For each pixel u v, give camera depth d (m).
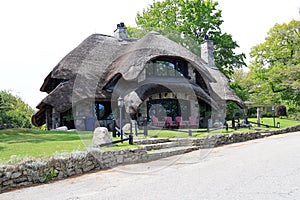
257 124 21.56
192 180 6.20
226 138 13.95
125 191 5.53
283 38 31.41
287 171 6.75
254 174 6.54
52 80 18.36
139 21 25.94
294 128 22.06
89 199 5.09
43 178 6.63
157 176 6.80
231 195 4.97
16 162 6.48
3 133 12.64
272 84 31.20
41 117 20.41
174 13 25.66
